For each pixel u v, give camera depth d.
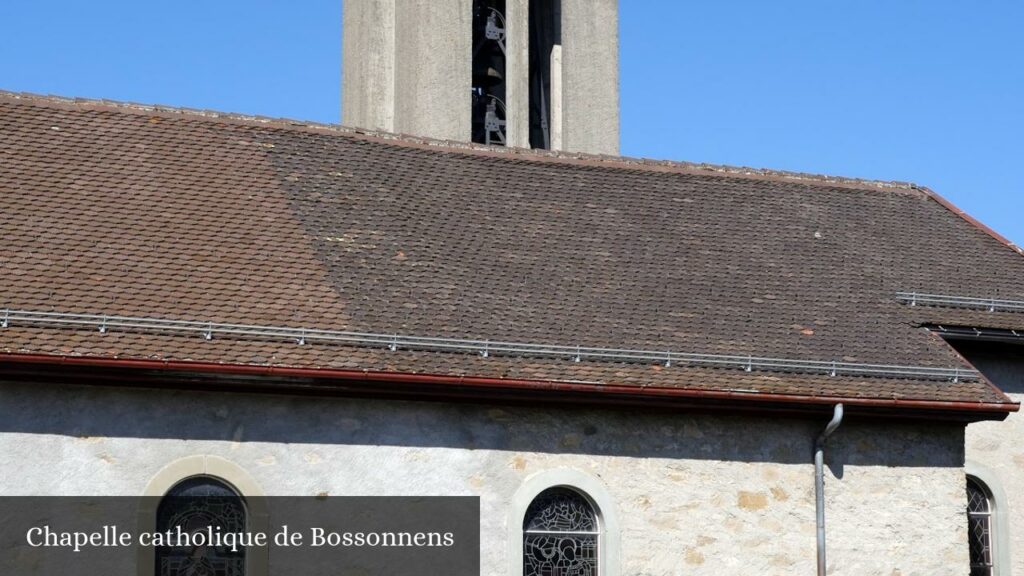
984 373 25.02
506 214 24.77
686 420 21.94
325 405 20.41
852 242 26.28
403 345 20.70
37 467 19.08
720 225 25.92
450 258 23.09
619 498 21.47
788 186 27.81
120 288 20.38
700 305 23.39
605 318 22.48
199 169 23.77
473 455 20.92
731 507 21.94
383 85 30.97
